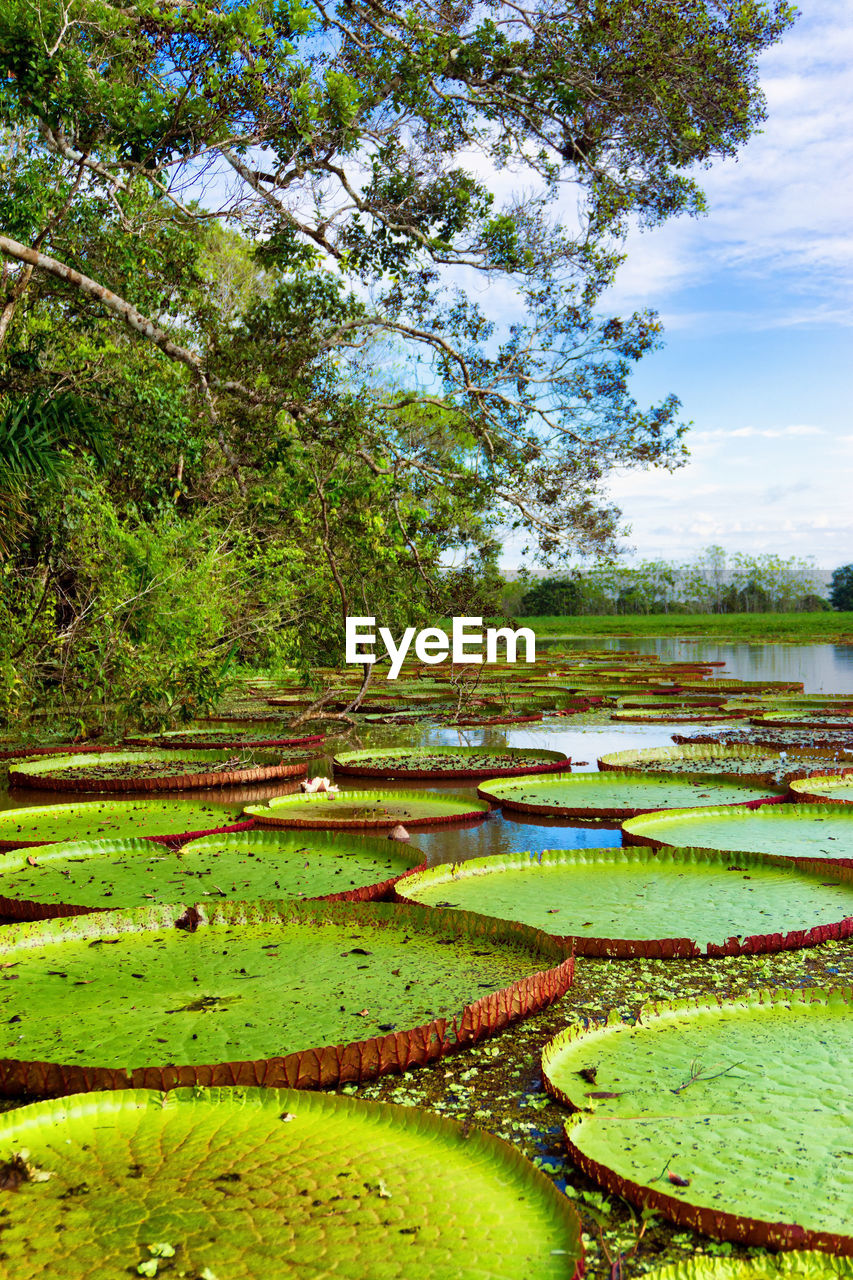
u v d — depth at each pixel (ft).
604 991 9.67
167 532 32.17
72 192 28.71
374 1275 4.81
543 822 18.29
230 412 33.50
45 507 31.83
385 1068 7.79
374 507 38.22
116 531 30.53
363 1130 6.53
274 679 53.06
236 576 36.14
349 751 28.63
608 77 35.73
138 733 32.68
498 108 36.91
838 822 17.03
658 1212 5.57
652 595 170.71
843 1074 7.18
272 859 14.65
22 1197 5.66
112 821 17.98
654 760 25.21
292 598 37.81
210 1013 8.41
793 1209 5.36
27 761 26.14
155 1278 4.79
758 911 11.79
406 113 34.37
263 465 35.22
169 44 26.73
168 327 37.73
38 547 33.22
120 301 30.27
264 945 10.48
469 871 13.75
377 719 38.11
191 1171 5.97
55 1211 5.49
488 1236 5.21
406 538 39.58
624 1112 6.66
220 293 50.78
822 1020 8.32
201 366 32.55
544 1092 7.47
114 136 26.99
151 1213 5.45
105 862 14.57
